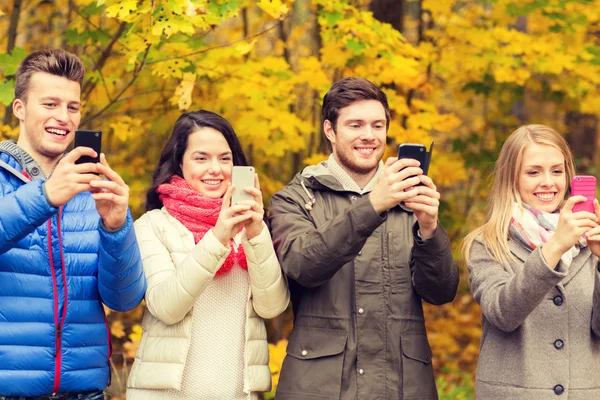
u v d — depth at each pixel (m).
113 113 8.55
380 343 5.04
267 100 7.94
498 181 5.30
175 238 5.14
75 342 4.68
